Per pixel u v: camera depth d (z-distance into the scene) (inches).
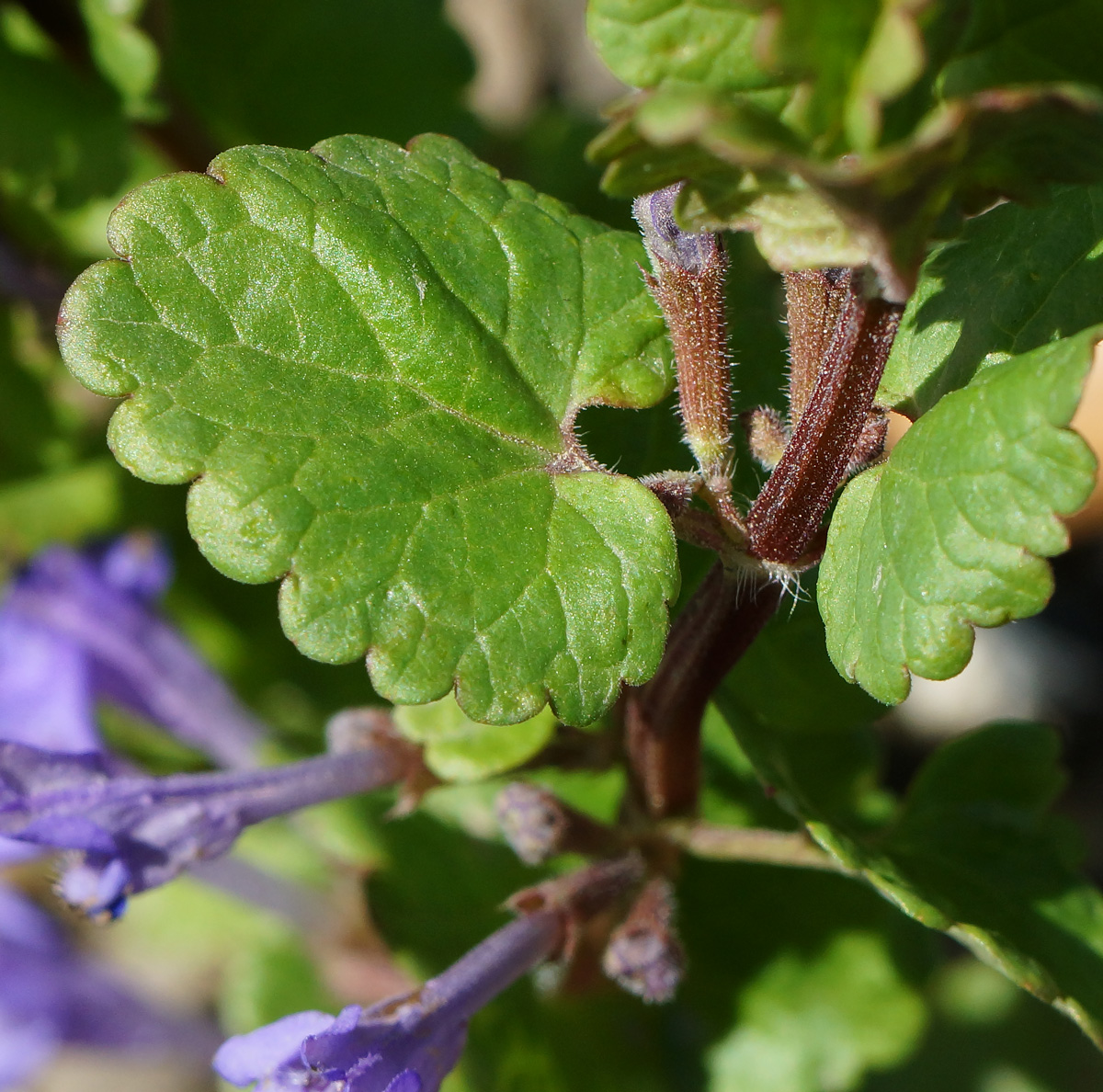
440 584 4.4
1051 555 4.2
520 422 4.6
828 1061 5.8
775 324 5.3
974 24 4.1
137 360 4.4
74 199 6.4
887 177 3.9
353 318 4.5
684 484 4.5
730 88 4.1
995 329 4.6
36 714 6.1
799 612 5.1
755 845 5.1
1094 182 4.0
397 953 5.8
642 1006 6.0
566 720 4.4
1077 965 5.0
